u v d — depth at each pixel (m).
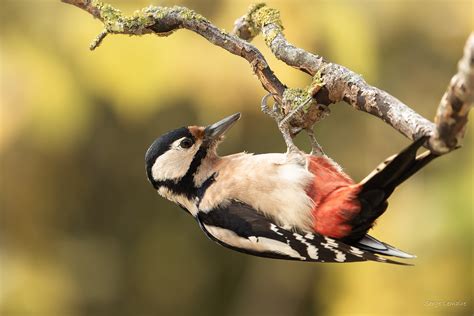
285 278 15.87
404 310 13.37
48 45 12.57
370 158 14.84
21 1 12.62
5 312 14.24
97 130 15.12
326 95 6.88
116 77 12.35
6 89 12.49
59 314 14.72
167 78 12.24
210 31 7.36
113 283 16.30
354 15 12.35
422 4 13.83
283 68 11.62
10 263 14.50
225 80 12.20
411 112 6.07
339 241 6.99
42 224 14.75
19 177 14.23
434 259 13.17
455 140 5.55
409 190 13.58
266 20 7.52
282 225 7.16
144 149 15.52
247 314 16.05
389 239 13.37
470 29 13.95
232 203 7.41
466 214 12.95
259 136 14.40
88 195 15.45
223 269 16.53
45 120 12.58
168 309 16.58
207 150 7.77
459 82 5.21
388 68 14.57
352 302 13.77
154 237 16.45
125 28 7.38
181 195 7.87
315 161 7.18
